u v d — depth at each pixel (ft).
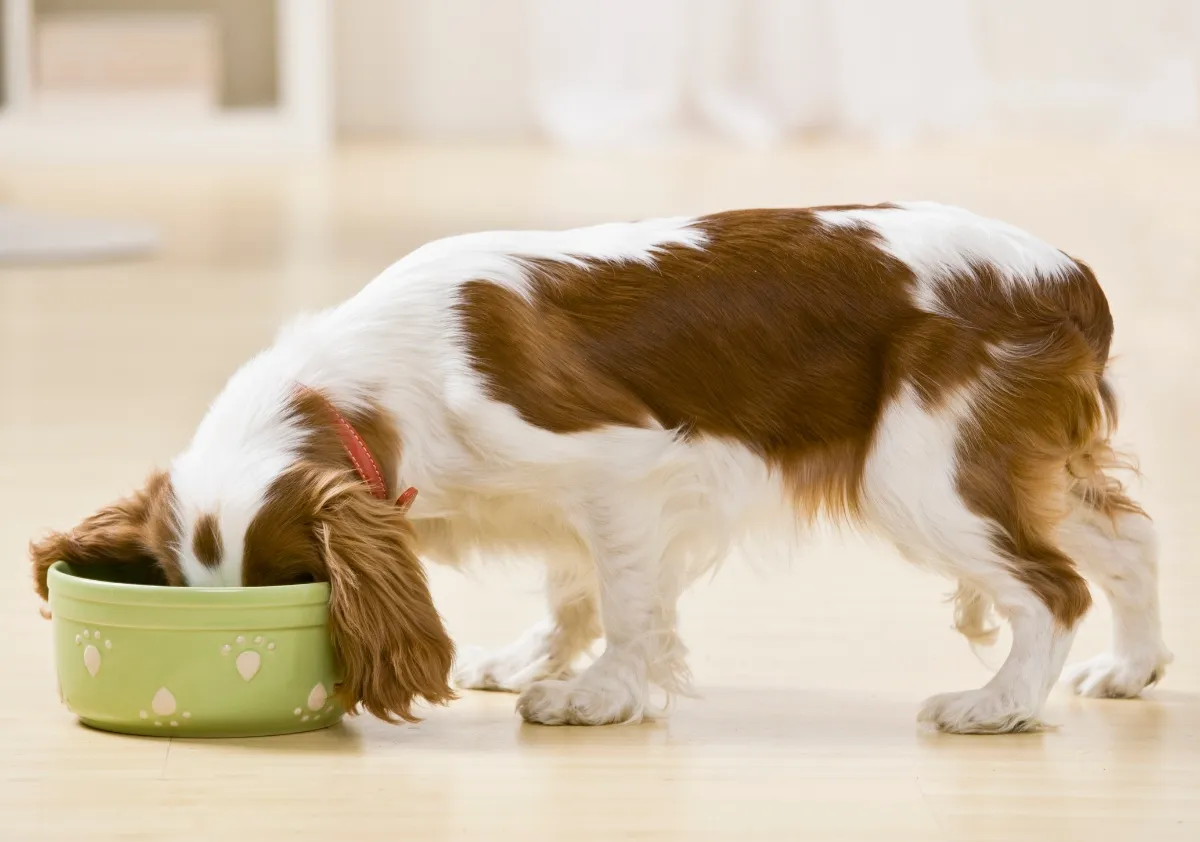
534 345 12.94
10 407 24.77
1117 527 13.96
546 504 13.08
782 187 47.14
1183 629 15.55
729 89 62.80
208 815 11.08
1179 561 17.58
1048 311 13.32
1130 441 23.20
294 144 58.70
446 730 13.02
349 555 12.17
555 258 13.37
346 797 11.42
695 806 11.28
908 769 12.08
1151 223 42.60
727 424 13.24
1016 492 13.08
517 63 62.75
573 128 61.36
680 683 13.42
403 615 12.23
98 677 12.50
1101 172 52.70
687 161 55.21
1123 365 28.27
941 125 62.34
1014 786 11.72
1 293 34.65
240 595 12.14
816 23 62.44
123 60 57.26
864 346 13.24
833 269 13.35
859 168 52.49
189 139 57.77
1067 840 10.69
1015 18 62.75
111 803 11.29
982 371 13.06
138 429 23.48
